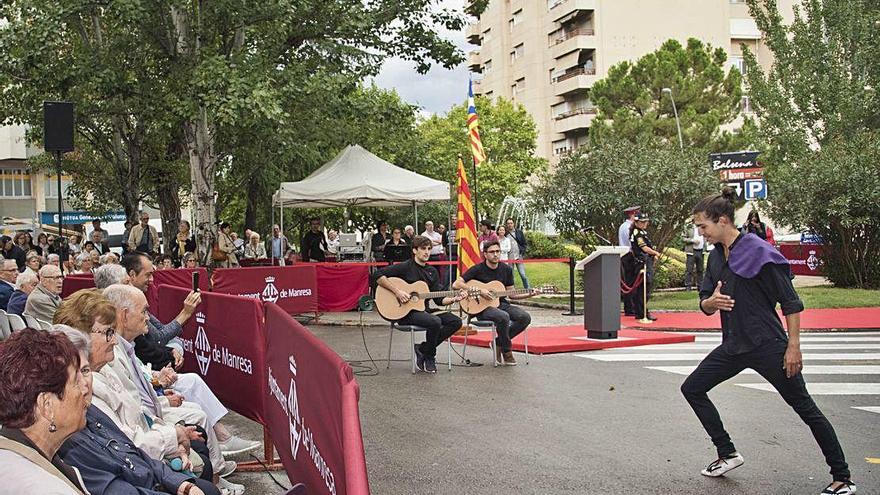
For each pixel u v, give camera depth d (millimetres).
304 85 20188
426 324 10938
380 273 11203
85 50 21438
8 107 22656
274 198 21234
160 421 5473
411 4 22219
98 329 4660
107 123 26156
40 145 27516
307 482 4422
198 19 20375
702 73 47812
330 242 32406
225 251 21469
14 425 2650
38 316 9367
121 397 4914
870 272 23016
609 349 13109
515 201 38906
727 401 8867
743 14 68000
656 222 21641
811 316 17188
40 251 23984
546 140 71250
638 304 16562
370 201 22344
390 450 7031
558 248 31422
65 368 2740
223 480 6023
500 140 57125
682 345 13508
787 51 32750
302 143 24344
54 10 19266
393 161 27016
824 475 6215
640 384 9938
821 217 23031
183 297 8469
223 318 7320
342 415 3150
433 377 10594
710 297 6035
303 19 21453
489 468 6465
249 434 7922
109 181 32781
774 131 32750
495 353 11562
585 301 13750
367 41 22641
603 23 64875
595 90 50281
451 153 53688
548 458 6723
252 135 22562
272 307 6117
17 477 2471
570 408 8602
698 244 22875
